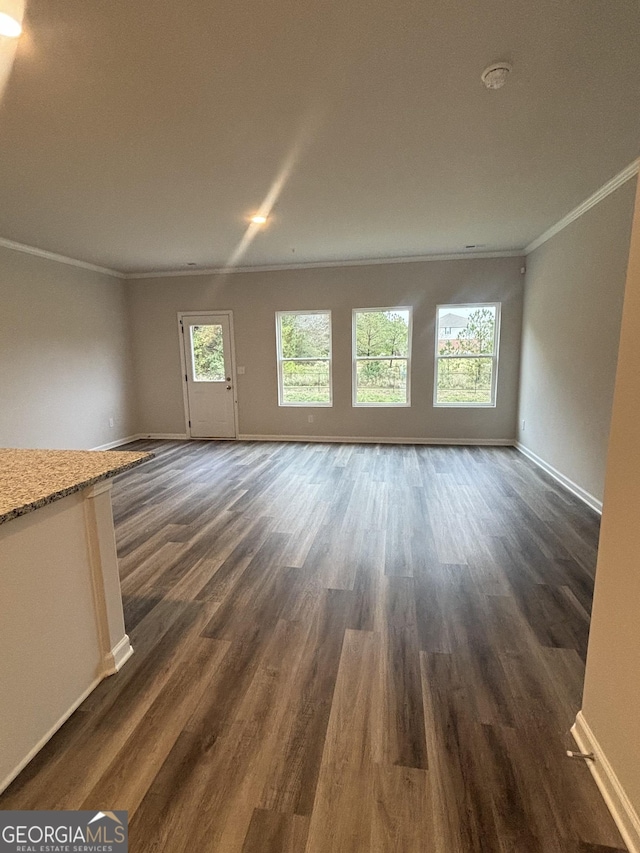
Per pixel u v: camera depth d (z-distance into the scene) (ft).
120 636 6.07
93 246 16.53
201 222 13.98
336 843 3.77
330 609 7.35
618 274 10.90
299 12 5.47
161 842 3.79
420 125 8.32
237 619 7.09
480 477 15.23
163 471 16.58
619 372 4.04
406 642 6.47
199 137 8.59
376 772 4.42
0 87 6.85
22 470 5.52
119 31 5.70
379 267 20.12
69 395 18.38
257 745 4.75
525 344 18.75
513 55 6.38
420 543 9.93
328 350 21.48
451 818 3.97
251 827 3.91
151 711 5.24
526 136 8.82
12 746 4.38
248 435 22.71
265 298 21.40
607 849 3.71
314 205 12.56
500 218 14.14
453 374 20.44
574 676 5.74
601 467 11.78
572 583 8.11
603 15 5.61
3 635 4.27
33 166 9.71
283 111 7.76
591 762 4.44
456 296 19.70
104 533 5.73
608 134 8.77
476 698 5.37
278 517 11.62
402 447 20.24
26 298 16.22
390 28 5.79
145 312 22.50
